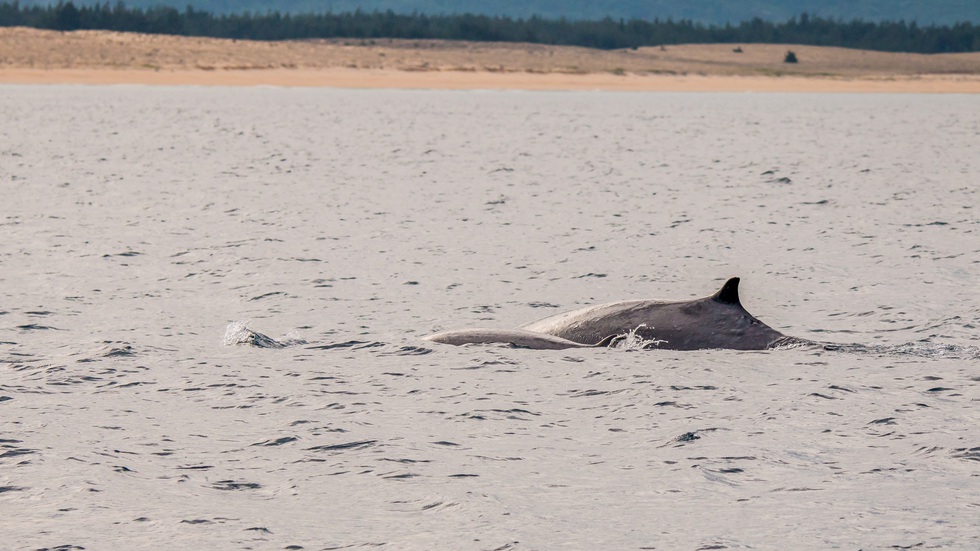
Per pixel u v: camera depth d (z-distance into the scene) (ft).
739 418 167.12
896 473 141.38
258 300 270.26
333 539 120.06
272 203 492.13
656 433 159.63
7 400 174.91
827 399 176.96
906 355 207.82
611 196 536.01
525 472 142.31
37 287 282.36
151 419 165.48
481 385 185.57
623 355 202.80
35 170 641.40
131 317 248.11
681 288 301.22
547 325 218.59
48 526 122.93
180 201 497.05
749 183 609.01
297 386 185.37
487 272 315.99
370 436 157.38
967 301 273.33
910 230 414.00
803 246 374.02
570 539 120.16
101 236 378.53
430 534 121.39
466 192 549.54
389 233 395.55
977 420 165.58
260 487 136.26
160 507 128.77
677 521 125.18
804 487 136.36
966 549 117.08
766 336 209.87
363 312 257.96
